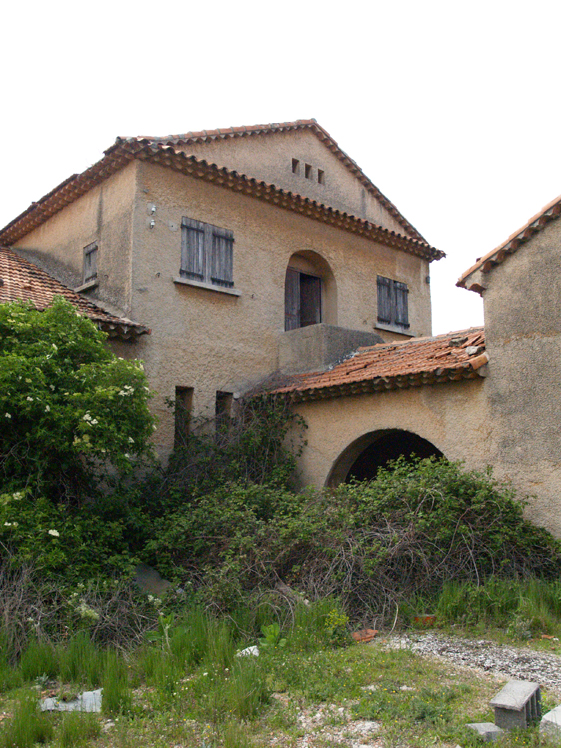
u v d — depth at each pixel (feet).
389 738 14.99
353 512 28.73
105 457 28.17
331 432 39.14
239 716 16.47
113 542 27.84
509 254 32.37
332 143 55.72
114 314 40.98
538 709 16.10
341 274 52.39
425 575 26.18
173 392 41.16
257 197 47.42
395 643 22.31
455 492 28.45
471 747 14.48
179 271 42.70
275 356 47.09
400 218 60.18
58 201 48.57
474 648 21.56
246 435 39.73
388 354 41.50
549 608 24.99
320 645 21.71
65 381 28.04
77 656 20.29
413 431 35.01
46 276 45.29
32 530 24.62
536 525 29.58
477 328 39.78
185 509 33.09
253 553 27.22
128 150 41.45
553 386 29.91
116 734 15.74
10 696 18.39
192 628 22.24
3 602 22.34
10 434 27.40
